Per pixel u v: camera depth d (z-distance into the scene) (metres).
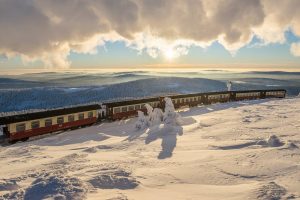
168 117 30.80
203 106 52.97
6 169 15.12
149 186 9.87
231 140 19.48
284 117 30.67
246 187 9.12
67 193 8.14
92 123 35.41
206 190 9.20
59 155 18.77
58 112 31.08
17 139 26.95
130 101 41.12
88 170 12.51
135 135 26.23
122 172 11.62
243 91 66.38
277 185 8.88
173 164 13.39
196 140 21.09
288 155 13.12
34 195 7.98
